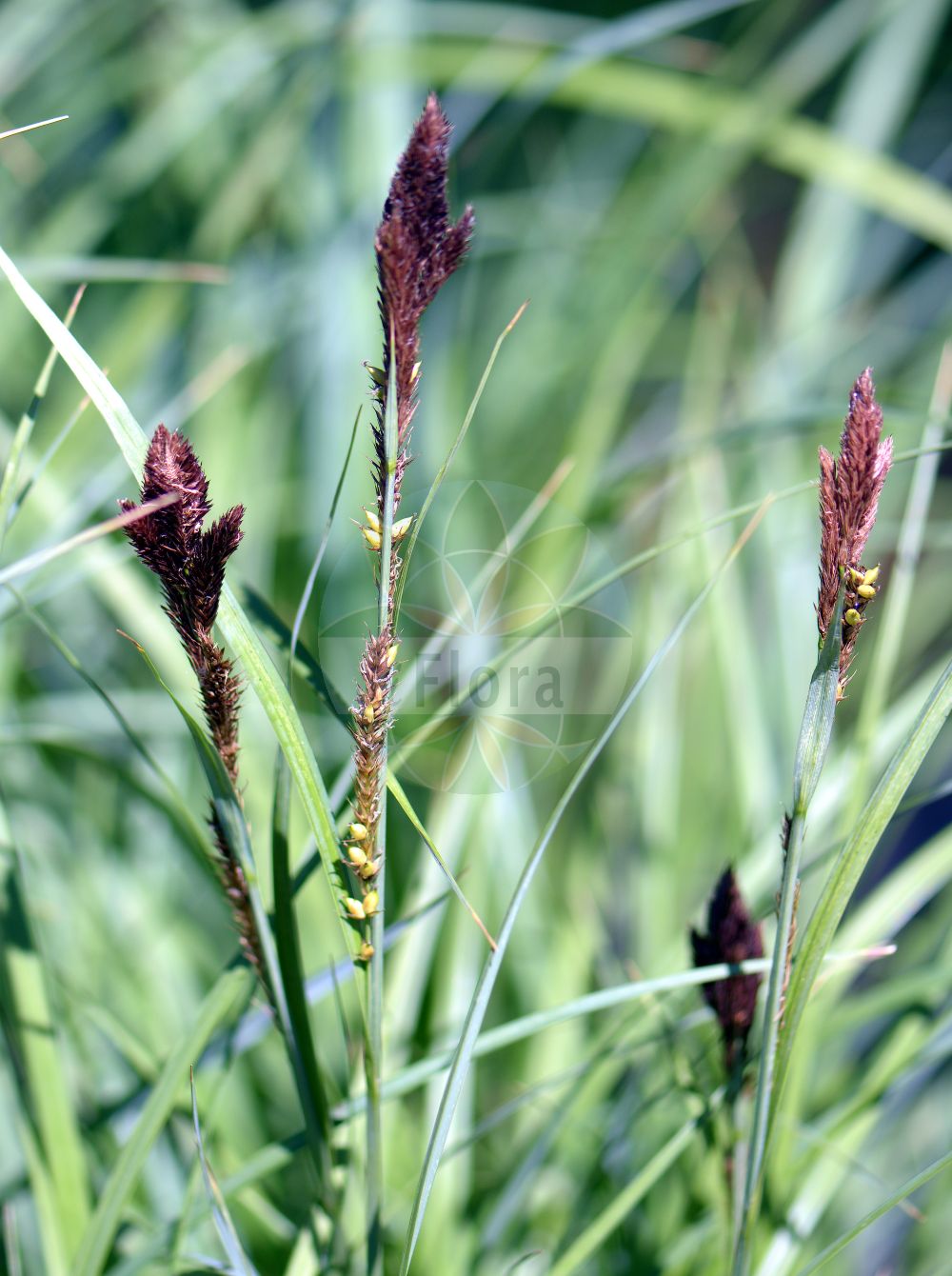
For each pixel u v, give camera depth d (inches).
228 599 24.6
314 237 54.4
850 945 31.0
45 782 44.9
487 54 53.8
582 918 43.5
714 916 26.4
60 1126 28.8
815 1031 30.3
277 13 57.2
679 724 49.4
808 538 49.6
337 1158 27.4
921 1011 31.6
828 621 23.8
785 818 24.5
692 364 54.2
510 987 42.5
